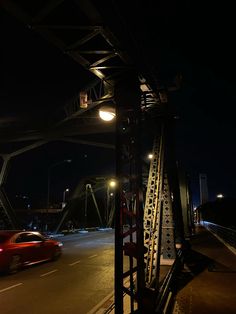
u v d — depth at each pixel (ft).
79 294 28.71
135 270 18.12
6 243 39.63
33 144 82.23
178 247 43.47
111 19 15.55
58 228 118.62
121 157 17.79
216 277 32.83
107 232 142.82
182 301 24.11
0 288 31.40
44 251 47.16
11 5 13.93
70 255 58.13
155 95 26.05
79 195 131.95
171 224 36.35
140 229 18.13
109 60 18.65
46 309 24.17
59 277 36.91
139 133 18.60
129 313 19.29
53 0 13.57
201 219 237.86
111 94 21.57
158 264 21.12
